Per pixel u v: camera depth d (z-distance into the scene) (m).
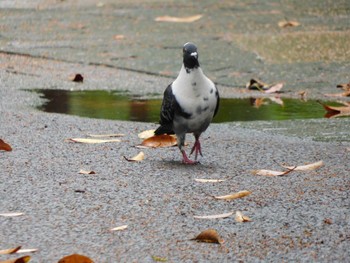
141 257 8.00
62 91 16.27
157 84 16.91
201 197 9.73
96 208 9.37
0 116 13.99
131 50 19.67
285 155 11.69
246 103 15.43
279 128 13.42
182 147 11.23
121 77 17.44
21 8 24.81
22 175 10.61
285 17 22.66
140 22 22.62
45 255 8.07
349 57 18.69
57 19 23.20
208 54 19.11
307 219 8.95
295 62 18.44
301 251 8.10
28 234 8.62
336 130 13.25
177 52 19.45
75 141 12.36
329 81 16.94
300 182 10.30
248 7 24.22
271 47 19.53
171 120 11.01
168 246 8.27
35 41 20.58
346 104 15.19
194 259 7.94
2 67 18.03
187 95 10.70
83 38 20.92
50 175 10.62
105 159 11.45
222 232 8.62
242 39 20.27
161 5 24.78
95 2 25.61
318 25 21.50
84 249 8.21
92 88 16.55
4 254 8.09
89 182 10.32
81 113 14.45
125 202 9.56
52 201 9.60
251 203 9.50
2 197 9.75
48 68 18.09
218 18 22.81
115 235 8.56
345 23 21.70
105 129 13.25
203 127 11.07
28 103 15.16
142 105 15.15
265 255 8.02
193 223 8.89
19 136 12.67
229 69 17.94
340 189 9.96
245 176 10.61
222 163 11.30
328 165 11.10
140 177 10.56
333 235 8.49
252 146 12.20
